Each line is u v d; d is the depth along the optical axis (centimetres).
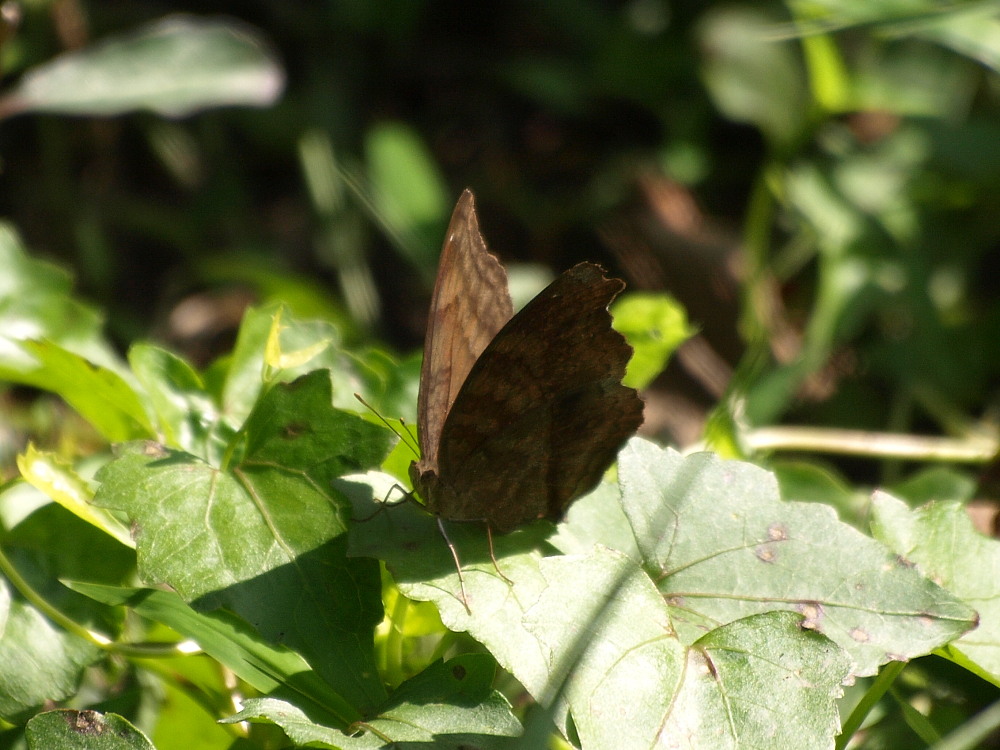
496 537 83
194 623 82
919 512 83
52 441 92
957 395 103
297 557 82
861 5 91
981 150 110
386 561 82
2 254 86
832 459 100
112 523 83
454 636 83
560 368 83
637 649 81
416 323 125
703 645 81
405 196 120
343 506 82
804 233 108
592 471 84
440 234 120
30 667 82
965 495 88
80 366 84
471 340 84
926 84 120
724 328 110
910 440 90
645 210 126
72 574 83
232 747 82
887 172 112
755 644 81
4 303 86
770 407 93
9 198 126
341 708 82
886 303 106
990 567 83
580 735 80
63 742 81
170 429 84
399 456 84
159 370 84
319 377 82
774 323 106
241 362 85
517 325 83
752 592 82
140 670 84
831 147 116
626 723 81
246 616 81
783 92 124
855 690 84
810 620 82
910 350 104
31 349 84
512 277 115
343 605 81
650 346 88
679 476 82
